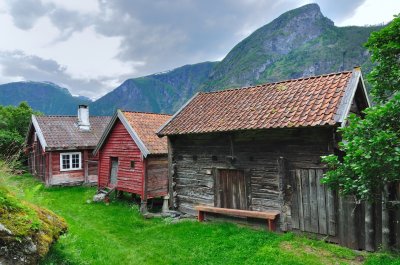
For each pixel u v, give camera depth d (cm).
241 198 1156
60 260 618
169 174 1399
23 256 483
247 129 1025
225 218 1192
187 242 998
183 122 1309
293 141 1010
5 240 466
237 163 1163
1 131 2922
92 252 786
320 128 941
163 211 1393
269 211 1069
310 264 767
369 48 744
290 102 1061
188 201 1343
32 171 2786
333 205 913
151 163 1633
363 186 570
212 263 827
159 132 1327
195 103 1436
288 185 1016
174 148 1397
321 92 1024
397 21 676
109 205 1680
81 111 2698
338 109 901
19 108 3766
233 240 970
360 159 559
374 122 583
